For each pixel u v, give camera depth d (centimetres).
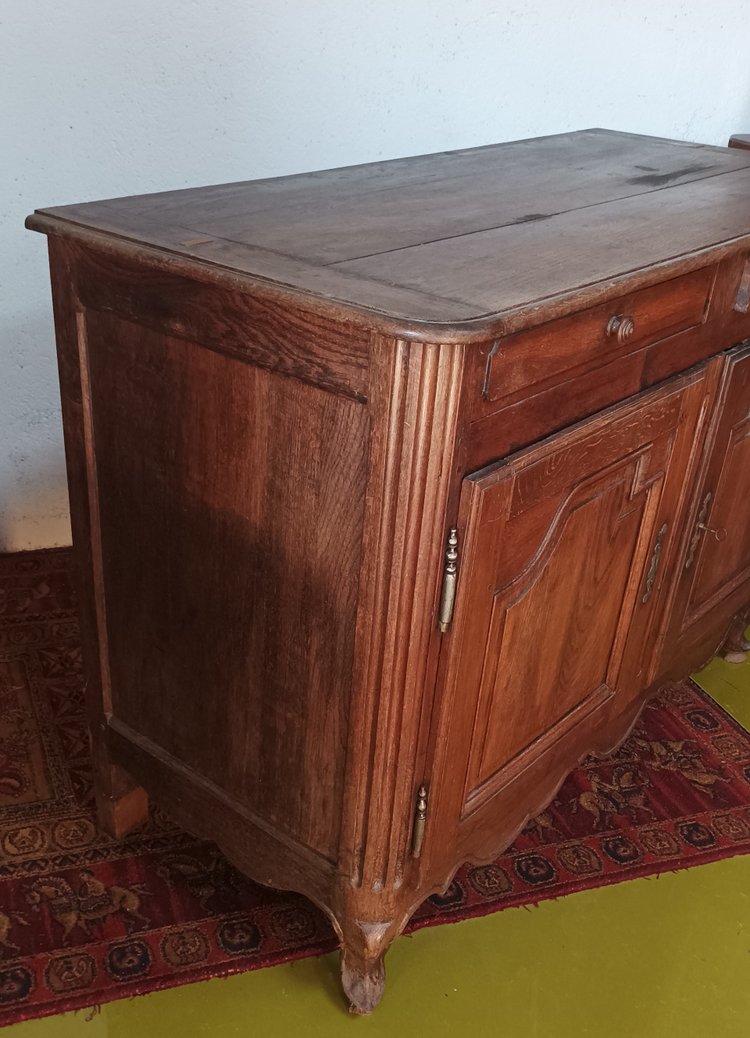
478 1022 121
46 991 120
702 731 174
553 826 151
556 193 136
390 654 96
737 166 162
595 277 98
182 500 109
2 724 161
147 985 121
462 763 112
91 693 134
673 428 124
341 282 91
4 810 145
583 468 109
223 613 111
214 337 97
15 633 181
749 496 158
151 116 175
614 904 139
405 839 109
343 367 87
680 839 151
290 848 117
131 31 167
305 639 104
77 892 133
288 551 101
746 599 180
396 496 89
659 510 130
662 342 116
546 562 110
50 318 184
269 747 114
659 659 152
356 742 103
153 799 133
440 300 88
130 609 123
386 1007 122
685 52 218
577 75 209
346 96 188
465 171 148
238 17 172
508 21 195
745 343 136
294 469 96
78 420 115
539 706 125
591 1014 124
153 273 99
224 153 184
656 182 147
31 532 204
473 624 101
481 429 91
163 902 133
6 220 173
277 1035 118
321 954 128
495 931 133
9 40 160
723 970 131
